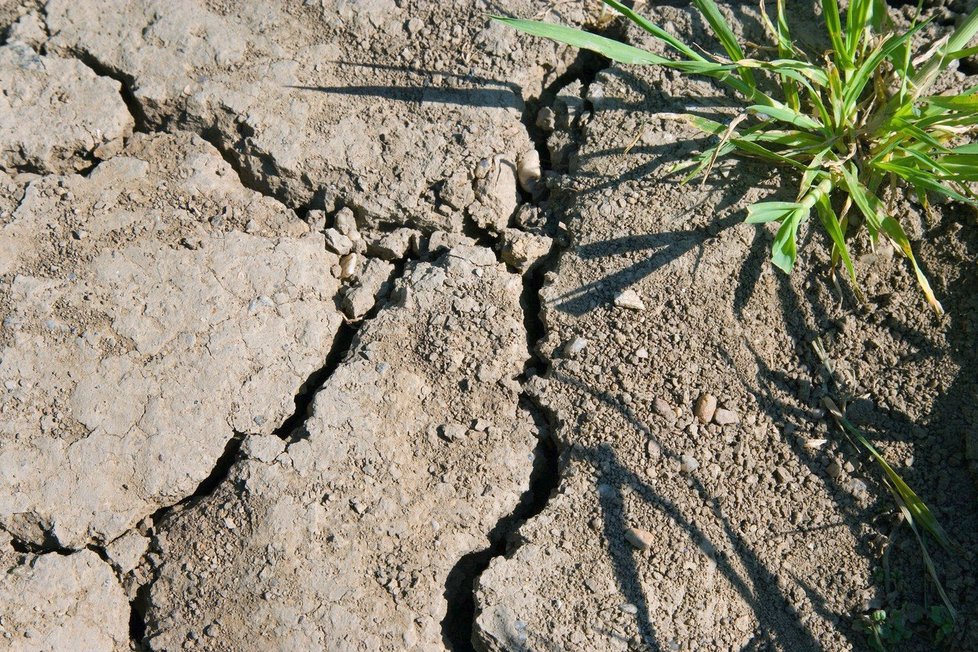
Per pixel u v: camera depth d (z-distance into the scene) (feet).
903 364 2.13
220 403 2.13
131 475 2.09
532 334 2.22
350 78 2.32
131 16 2.34
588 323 2.17
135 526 2.10
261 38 2.34
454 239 2.26
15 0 2.35
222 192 2.27
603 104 2.27
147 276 2.19
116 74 2.32
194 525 2.07
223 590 2.04
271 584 2.04
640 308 2.16
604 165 2.24
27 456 2.10
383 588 2.04
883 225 2.12
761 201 2.18
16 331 2.15
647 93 2.27
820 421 2.12
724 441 2.11
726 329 2.15
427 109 2.29
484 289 2.19
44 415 2.12
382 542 2.06
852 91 2.14
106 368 2.14
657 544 2.06
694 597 2.04
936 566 2.06
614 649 2.01
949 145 2.21
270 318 2.19
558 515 2.08
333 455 2.10
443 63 2.31
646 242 2.19
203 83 2.30
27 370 2.14
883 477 2.10
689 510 2.08
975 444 2.08
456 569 2.08
